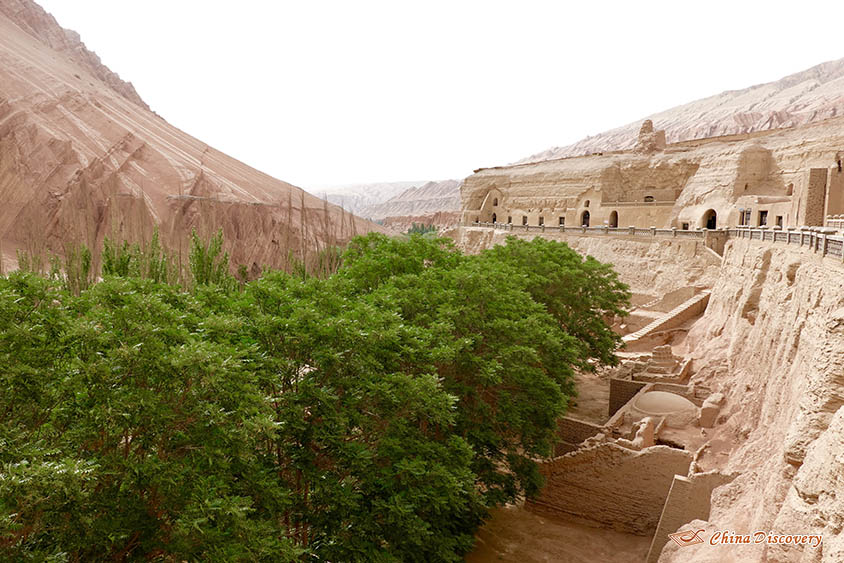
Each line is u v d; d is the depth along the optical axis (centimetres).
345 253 3112
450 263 3058
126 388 1177
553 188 7606
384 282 2777
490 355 2170
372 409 1619
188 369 1170
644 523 2200
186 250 7131
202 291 1898
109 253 4109
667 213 6238
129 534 1138
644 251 5147
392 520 1455
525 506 2495
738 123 16262
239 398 1259
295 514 1502
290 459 1541
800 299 1845
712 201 5669
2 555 983
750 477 1627
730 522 1509
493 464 2212
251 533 1147
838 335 1168
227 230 8725
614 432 2620
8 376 1092
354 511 1523
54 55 12650
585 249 5791
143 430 1195
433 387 1600
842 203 3584
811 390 1210
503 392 2183
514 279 2812
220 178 10519
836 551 848
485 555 2075
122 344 1144
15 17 13512
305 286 2006
